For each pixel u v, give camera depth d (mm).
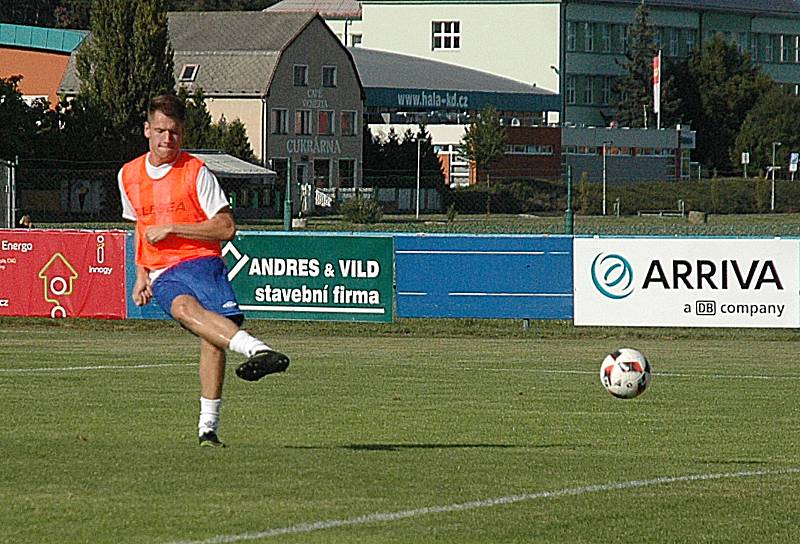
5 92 183625
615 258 63750
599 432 35531
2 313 69062
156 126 26344
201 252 26516
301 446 31016
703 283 63000
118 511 21266
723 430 36281
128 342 62219
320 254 65750
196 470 24812
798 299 62406
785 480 27000
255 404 40406
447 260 65188
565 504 23297
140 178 26609
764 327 62688
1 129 180500
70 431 33594
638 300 63625
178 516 20969
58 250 68438
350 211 163250
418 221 168250
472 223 157875
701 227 148125
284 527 20453
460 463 27438
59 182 181500
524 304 64688
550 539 20719
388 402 41375
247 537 19781
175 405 39281
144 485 23266
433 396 43156
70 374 48000
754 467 29047
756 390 46344
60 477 23953
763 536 21609
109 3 199250
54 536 19719
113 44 199125
